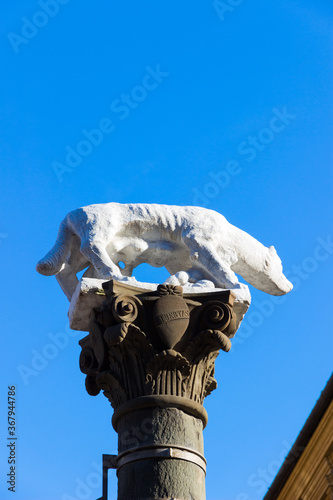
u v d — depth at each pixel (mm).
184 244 11398
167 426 9812
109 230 11188
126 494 9562
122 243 11383
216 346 10219
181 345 10172
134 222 11336
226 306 10312
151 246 11469
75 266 11672
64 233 11508
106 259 10875
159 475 9539
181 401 9938
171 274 11719
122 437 9922
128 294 10156
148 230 11398
